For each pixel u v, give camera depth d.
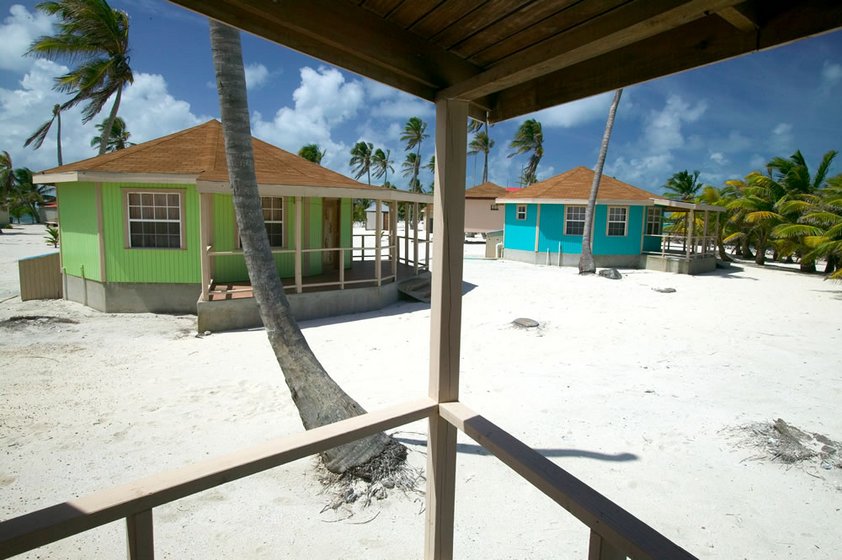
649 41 1.91
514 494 3.80
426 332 8.99
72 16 16.62
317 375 4.23
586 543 3.26
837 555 3.10
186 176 9.95
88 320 9.59
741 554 3.11
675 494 3.77
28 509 3.51
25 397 5.58
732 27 1.63
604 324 9.75
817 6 1.40
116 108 19.02
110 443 4.53
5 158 45.53
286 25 1.68
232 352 7.54
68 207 11.01
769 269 20.81
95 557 3.11
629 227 20.08
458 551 3.16
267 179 10.64
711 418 5.17
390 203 12.32
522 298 12.69
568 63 1.71
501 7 1.79
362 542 3.23
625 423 5.04
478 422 2.13
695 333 9.05
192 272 10.47
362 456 3.95
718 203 23.19
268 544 3.21
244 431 4.79
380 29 1.94
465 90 2.06
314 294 10.14
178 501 3.65
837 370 6.88
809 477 3.99
